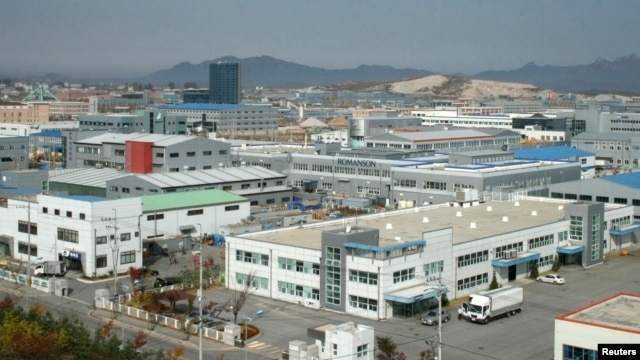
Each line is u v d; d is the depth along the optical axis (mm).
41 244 94562
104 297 76562
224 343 65062
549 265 92688
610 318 50969
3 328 60094
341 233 74250
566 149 180000
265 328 69188
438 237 77125
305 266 77062
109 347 57938
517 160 150250
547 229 92188
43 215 93938
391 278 72375
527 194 130875
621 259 99625
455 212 102188
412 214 100188
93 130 183375
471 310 70750
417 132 192125
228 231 106562
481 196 117188
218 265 91000
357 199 136750
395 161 141500
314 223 93625
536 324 70125
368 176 144625
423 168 132125
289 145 184125
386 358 60250
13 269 89875
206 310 73188
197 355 61875
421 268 75500
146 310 73188
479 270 82625
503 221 94250
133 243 92000
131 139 148750
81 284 85562
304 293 77312
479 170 128625
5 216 99250
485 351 62562
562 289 83125
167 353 59281
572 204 95500
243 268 82000
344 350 58812
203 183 125875
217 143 146875
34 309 65688
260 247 80375
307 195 143125
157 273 89062
